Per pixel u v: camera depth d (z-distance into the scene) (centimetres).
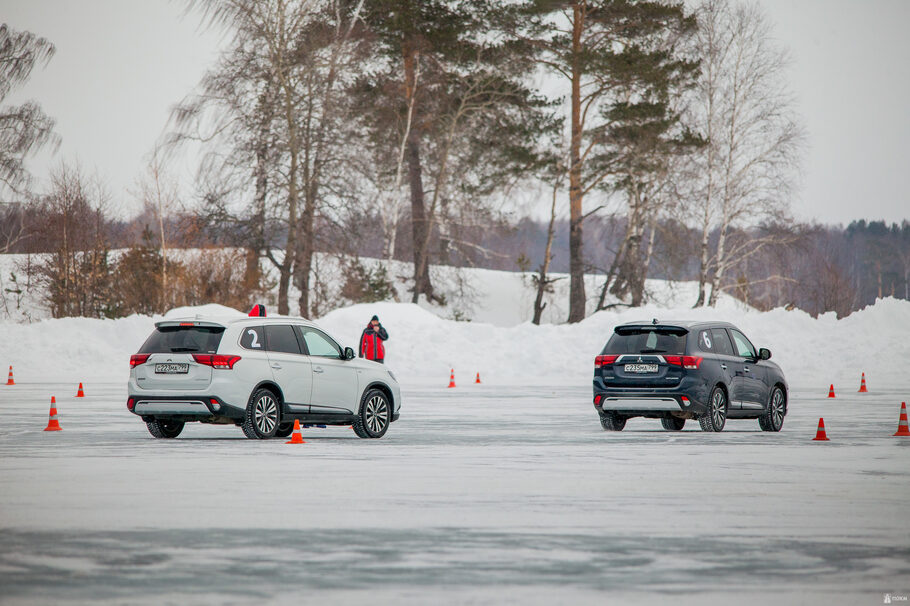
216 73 11600
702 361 4453
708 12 12825
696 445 4000
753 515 2369
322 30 11719
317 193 12250
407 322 10638
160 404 3947
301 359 4141
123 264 13038
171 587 1666
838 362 9675
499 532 2147
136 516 2322
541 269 14662
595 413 5578
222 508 2433
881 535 2131
